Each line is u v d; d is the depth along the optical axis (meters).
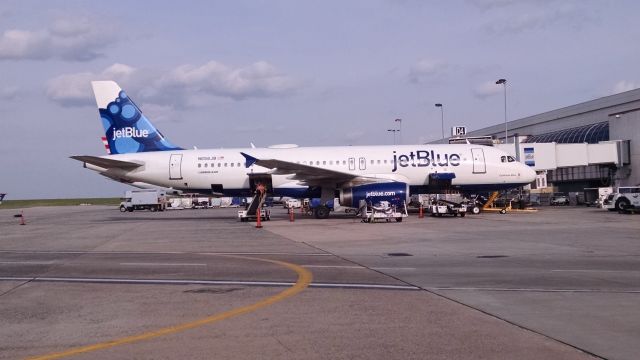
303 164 39.72
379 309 10.68
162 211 80.88
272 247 23.14
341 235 27.72
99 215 66.25
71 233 33.75
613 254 19.00
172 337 8.80
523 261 17.47
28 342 8.65
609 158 53.91
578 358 7.40
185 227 37.22
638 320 9.55
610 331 8.80
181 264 18.20
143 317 10.32
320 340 8.48
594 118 75.62
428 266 16.66
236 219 48.16
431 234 27.27
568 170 68.12
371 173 41.25
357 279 14.42
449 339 8.41
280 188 42.28
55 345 8.46
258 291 12.95
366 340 8.44
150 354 7.87
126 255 21.12
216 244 24.91
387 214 36.44
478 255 19.16
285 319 9.96
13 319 10.30
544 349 7.83
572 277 14.28
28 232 35.66
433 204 43.47
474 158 41.50
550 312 10.22
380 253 20.19
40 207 132.75
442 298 11.68
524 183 41.81
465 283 13.53
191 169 42.53
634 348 7.84
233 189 42.75
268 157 42.25
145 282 14.55
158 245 25.05
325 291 12.77
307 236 27.78
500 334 8.66
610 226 30.39
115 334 9.07
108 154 43.78
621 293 12.08
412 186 41.69
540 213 44.03
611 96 71.88
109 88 43.53
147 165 42.78
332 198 42.38
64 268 17.55
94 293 13.02
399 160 41.34
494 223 33.94
